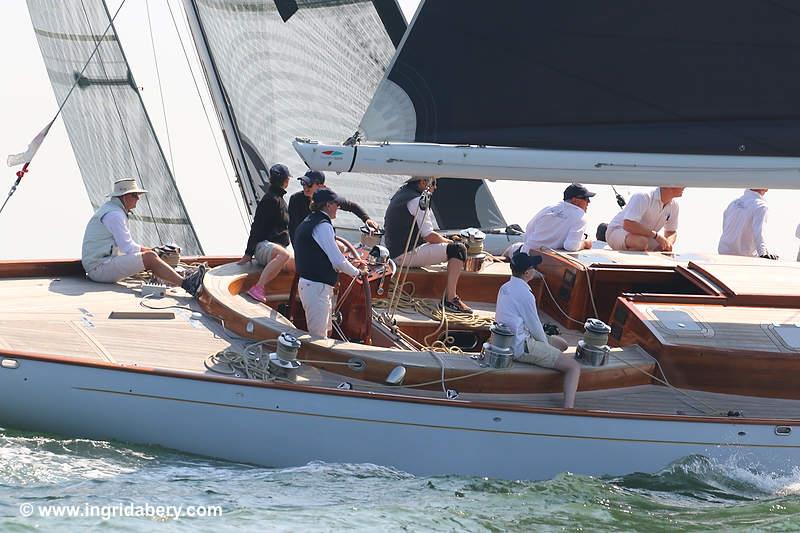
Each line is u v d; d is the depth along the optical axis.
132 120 61.41
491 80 29.31
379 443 26.59
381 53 54.00
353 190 54.78
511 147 29.33
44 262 34.03
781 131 29.22
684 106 29.25
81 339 28.61
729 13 28.94
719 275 32.88
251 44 53.62
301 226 29.38
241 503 24.44
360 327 30.34
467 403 26.48
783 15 28.88
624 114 29.31
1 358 26.58
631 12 29.09
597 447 26.95
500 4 29.17
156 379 26.45
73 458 26.03
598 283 33.75
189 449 26.69
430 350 30.52
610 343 31.02
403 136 29.36
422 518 24.31
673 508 25.89
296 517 23.86
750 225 39.78
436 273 35.47
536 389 28.28
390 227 35.50
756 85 29.20
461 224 57.25
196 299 32.44
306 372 28.08
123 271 33.47
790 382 28.98
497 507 25.20
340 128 54.62
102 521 22.80
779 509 26.05
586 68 29.20
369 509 24.56
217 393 26.47
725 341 29.03
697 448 27.23
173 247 35.34
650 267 34.03
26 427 26.84
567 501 25.72
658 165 29.22
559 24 29.16
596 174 29.27
